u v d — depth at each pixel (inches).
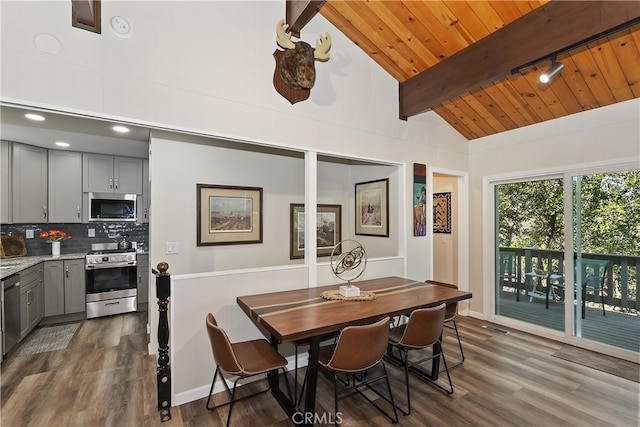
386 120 136.3
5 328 112.0
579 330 127.9
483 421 80.1
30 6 69.8
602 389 94.7
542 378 101.5
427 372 105.6
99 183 169.6
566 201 130.6
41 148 154.6
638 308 113.0
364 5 107.3
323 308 84.0
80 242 175.9
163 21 86.0
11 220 144.4
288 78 106.9
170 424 78.9
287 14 106.5
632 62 96.9
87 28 75.8
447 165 159.3
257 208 143.2
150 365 109.4
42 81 70.5
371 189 160.6
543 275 140.7
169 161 121.1
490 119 146.6
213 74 93.4
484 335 140.0
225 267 134.3
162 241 119.2
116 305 162.4
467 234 168.4
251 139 100.1
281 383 101.2
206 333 91.7
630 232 115.0
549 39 87.5
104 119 77.5
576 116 127.1
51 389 94.3
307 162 114.7
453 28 106.6
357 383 99.7
